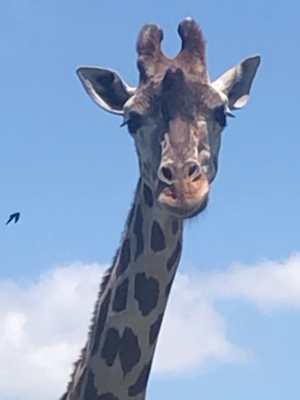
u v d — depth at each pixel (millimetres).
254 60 11508
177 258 10156
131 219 10273
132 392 10156
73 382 10516
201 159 9578
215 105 9883
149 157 9867
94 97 11141
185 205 9016
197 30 10320
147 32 10461
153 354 10289
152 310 10086
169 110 9680
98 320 10328
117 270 10305
